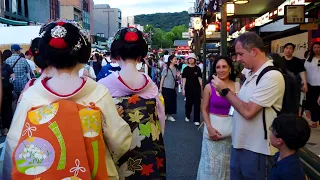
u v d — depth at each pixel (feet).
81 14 197.88
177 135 26.43
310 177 9.03
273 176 8.48
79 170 6.14
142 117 8.98
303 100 23.50
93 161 6.44
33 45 9.04
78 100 6.94
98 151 6.54
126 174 8.71
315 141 19.69
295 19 24.20
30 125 6.26
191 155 20.89
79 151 6.23
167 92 32.04
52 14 142.72
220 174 13.12
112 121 7.14
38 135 6.14
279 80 9.26
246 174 9.89
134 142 8.81
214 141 13.12
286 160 8.25
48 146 6.08
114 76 9.35
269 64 9.61
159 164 9.18
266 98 9.27
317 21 26.35
